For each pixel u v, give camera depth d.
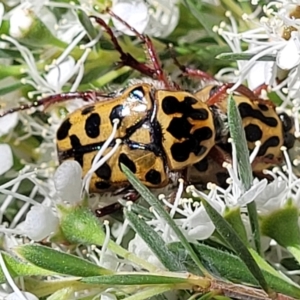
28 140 0.09
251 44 0.08
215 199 0.08
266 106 0.09
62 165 0.07
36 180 0.08
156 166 0.08
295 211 0.07
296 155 0.09
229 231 0.07
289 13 0.08
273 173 0.08
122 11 0.09
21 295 0.07
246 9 0.09
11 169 0.09
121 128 0.08
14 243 0.08
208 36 0.09
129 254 0.07
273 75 0.08
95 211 0.08
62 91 0.09
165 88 0.09
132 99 0.09
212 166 0.09
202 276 0.07
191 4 0.09
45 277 0.08
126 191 0.08
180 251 0.07
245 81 0.09
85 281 0.06
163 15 0.09
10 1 0.09
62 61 0.09
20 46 0.09
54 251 0.07
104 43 0.09
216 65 0.09
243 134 0.07
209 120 0.09
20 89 0.09
